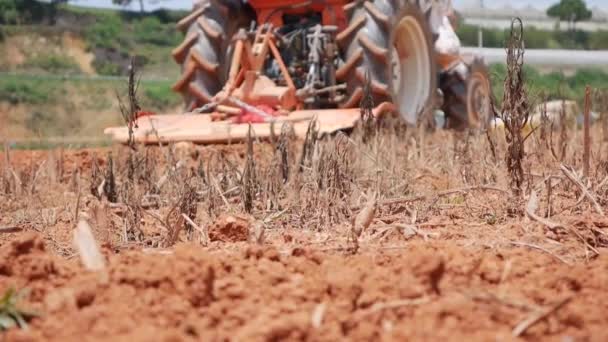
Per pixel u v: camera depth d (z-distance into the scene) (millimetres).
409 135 9078
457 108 13039
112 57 39156
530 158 6934
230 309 2711
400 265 3020
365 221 4566
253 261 3361
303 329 2363
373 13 10672
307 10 11328
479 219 5375
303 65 11070
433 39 12031
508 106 5594
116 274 2799
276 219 5547
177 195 6004
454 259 3242
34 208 6301
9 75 28812
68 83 28734
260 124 9664
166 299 2680
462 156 7172
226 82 10961
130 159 6691
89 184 7926
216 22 11383
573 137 8242
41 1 41969
